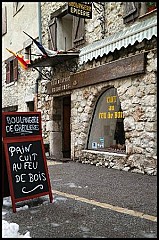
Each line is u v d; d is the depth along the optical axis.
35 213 3.35
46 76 8.78
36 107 9.80
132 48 5.82
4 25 12.78
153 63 5.31
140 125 5.62
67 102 9.17
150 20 5.36
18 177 3.54
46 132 9.25
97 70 6.61
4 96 12.82
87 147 7.35
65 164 7.19
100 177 5.39
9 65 12.28
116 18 6.37
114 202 3.74
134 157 5.76
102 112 6.96
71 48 8.37
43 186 3.74
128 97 5.88
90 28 7.18
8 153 3.54
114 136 6.61
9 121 3.62
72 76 7.57
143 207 3.50
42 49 7.12
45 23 9.48
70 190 4.44
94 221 3.06
